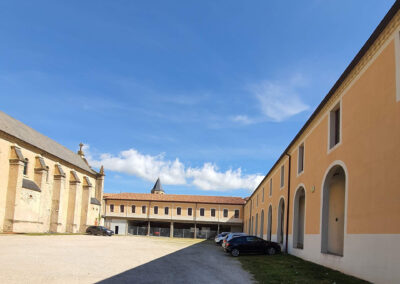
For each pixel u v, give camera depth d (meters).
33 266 11.73
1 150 32.81
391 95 9.07
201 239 53.94
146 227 65.31
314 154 16.55
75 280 9.55
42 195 38.44
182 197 65.38
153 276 11.07
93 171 59.50
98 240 31.03
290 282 10.20
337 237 16.17
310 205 16.78
